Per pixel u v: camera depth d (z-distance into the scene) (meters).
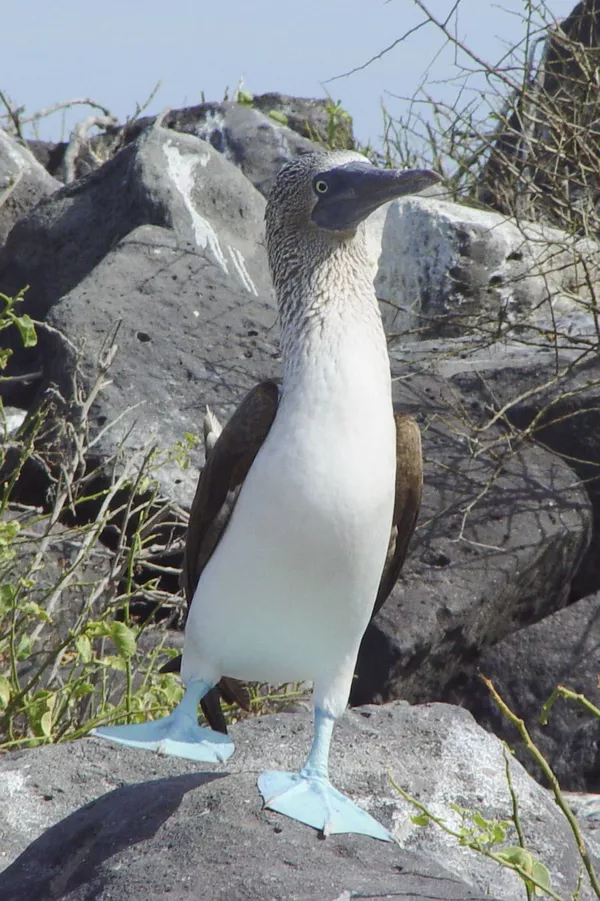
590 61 16.72
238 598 7.07
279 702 11.41
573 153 15.93
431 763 8.23
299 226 7.35
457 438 13.55
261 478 6.86
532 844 7.64
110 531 12.87
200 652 7.42
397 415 7.96
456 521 12.56
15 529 8.78
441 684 11.91
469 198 18.73
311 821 6.67
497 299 16.62
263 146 21.75
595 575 13.34
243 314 14.98
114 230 17.75
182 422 13.48
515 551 12.23
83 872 6.52
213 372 14.11
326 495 6.71
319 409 6.83
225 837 6.46
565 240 15.47
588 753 11.02
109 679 11.18
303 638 7.12
